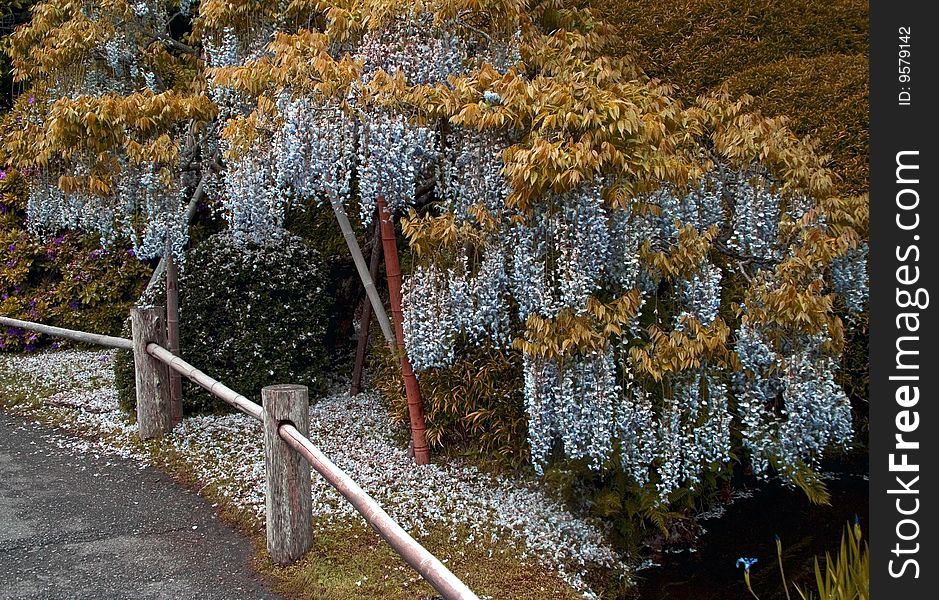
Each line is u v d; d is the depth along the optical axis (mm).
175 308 4422
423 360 3256
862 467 4160
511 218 2902
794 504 3826
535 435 2898
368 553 2875
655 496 3191
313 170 3189
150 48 4938
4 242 6312
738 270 3352
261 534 3066
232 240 4785
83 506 3355
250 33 4051
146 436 4156
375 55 3318
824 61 4289
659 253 2818
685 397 2910
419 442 3713
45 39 4734
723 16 4660
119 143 3877
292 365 4844
